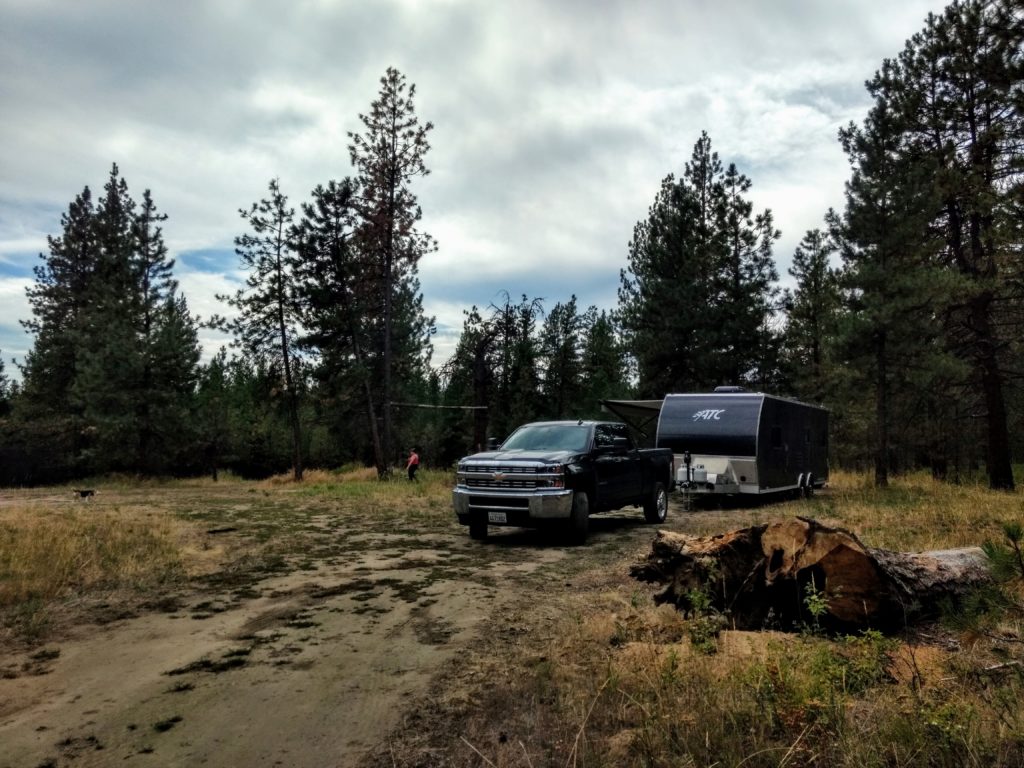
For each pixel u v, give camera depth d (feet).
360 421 117.70
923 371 61.72
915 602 15.29
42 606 19.89
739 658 13.12
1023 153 44.65
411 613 19.16
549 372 123.75
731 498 55.83
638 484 37.99
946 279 56.03
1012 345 67.56
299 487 78.64
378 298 98.32
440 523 40.04
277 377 99.55
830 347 66.33
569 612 18.99
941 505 43.91
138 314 105.29
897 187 60.49
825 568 15.16
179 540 32.40
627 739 10.59
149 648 16.11
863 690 11.91
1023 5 43.78
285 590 22.11
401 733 11.32
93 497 63.57
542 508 30.50
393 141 87.97
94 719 11.95
